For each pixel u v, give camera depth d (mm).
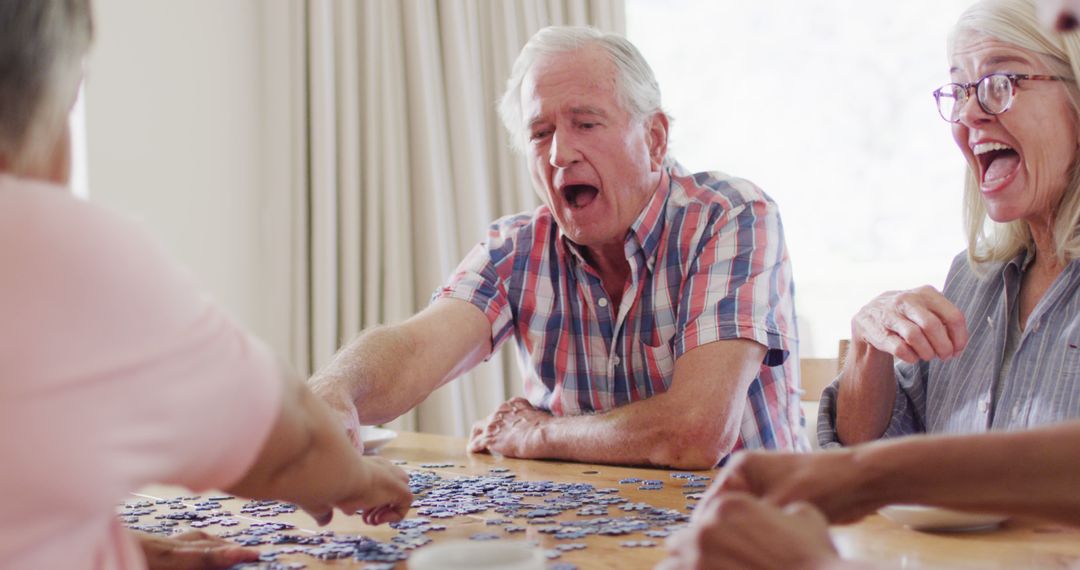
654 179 2275
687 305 2141
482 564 784
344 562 1131
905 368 1985
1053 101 1701
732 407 1979
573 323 2375
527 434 2117
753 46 4293
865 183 4180
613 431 1974
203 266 3557
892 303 1821
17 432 701
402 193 3719
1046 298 1720
